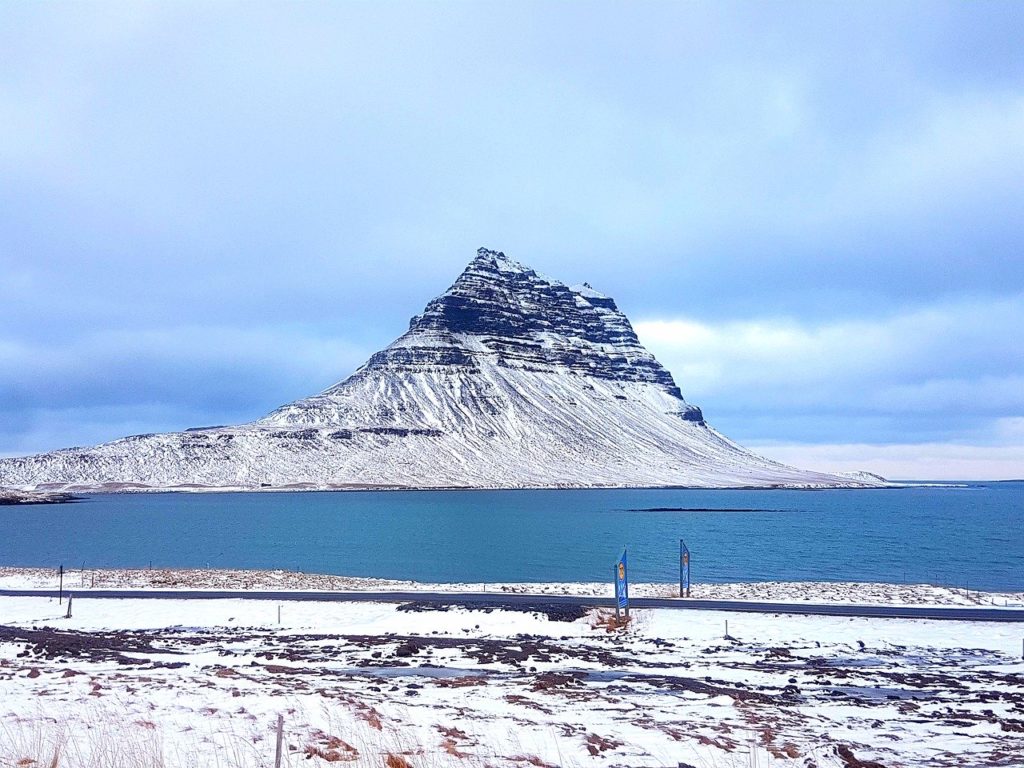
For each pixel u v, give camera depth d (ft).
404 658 101.71
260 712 57.36
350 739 49.65
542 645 115.96
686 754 49.37
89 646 106.93
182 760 43.16
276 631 132.46
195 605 160.04
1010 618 143.02
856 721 66.28
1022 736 60.64
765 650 113.39
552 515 619.67
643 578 243.81
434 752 47.09
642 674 92.94
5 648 102.58
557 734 54.03
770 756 49.90
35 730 49.16
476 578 246.27
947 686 87.81
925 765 49.65
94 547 366.63
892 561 292.61
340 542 388.37
